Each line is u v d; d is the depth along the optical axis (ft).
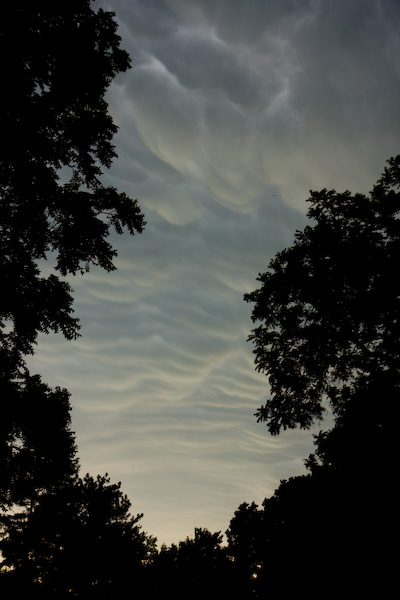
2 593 34.71
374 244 33.73
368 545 25.66
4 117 22.82
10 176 23.86
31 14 24.29
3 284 25.57
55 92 25.26
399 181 33.63
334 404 36.29
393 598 23.71
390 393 28.40
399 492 25.45
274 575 31.65
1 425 28.84
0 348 29.35
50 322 29.14
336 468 30.27
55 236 28.07
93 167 29.01
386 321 32.01
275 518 33.73
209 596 35.76
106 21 26.76
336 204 36.14
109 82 28.99
